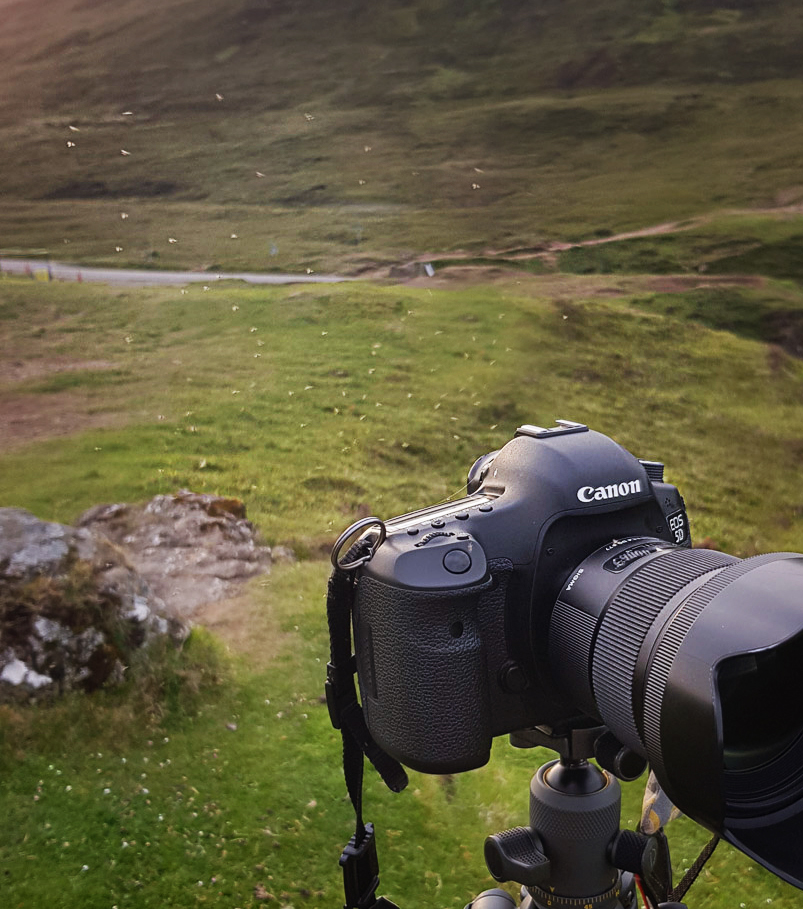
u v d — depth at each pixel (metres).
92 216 73.38
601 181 74.50
